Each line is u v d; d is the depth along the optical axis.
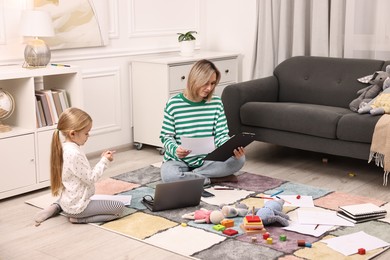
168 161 3.74
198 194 3.35
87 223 3.17
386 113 3.89
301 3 4.92
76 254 2.79
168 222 3.13
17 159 3.62
